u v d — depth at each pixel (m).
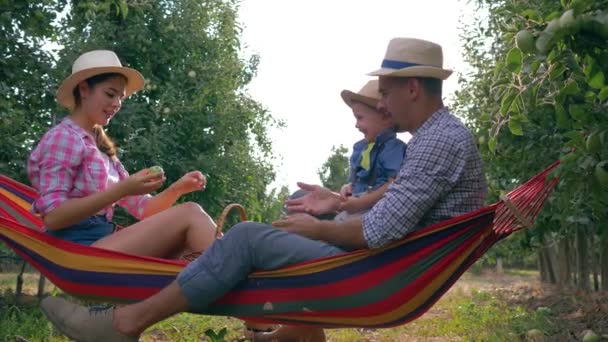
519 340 9.30
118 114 12.67
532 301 14.45
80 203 4.87
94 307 4.86
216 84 14.41
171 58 14.10
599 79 4.71
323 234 4.63
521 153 8.73
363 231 4.48
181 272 4.70
